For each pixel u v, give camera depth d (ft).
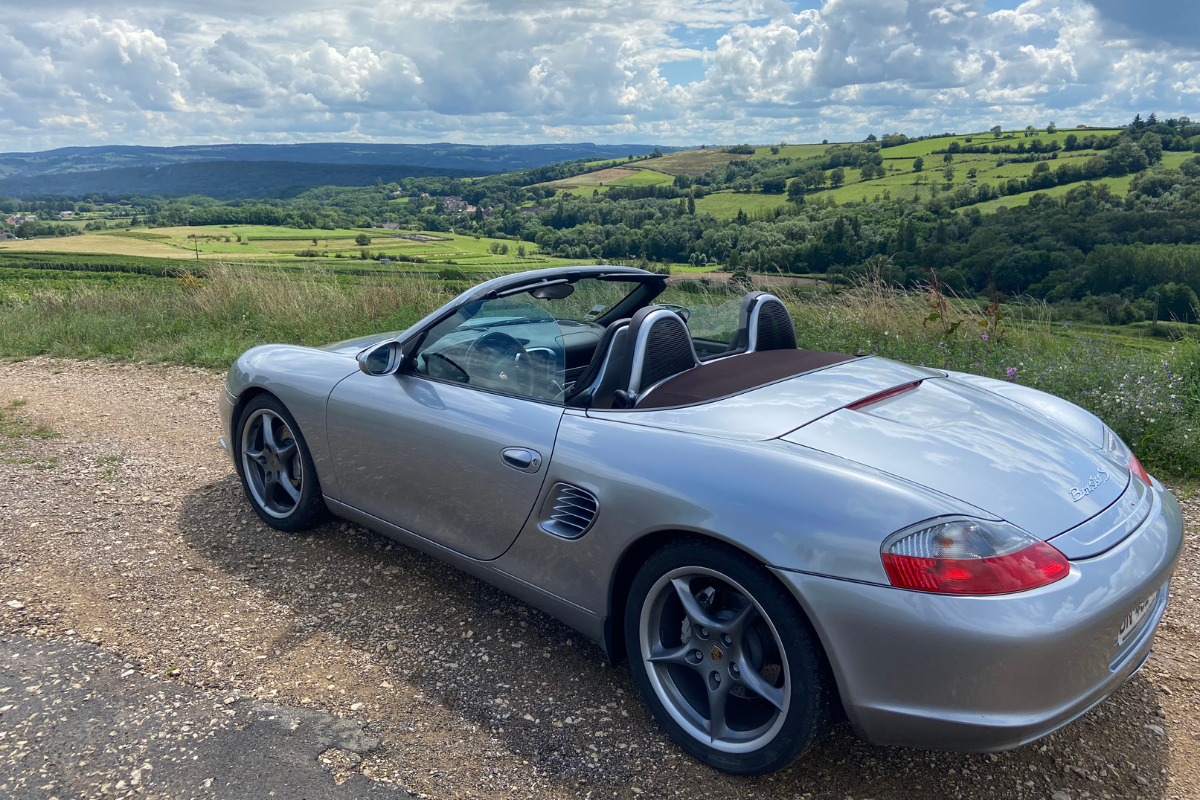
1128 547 6.40
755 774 6.72
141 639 8.82
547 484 7.91
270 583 10.29
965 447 7.04
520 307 9.18
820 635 6.05
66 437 17.04
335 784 6.60
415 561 11.01
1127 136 446.60
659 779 6.86
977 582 5.69
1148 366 17.63
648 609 7.25
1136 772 6.95
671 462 7.04
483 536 8.79
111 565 10.69
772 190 625.41
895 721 5.97
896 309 23.86
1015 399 9.06
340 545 11.46
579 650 8.89
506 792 6.63
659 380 8.34
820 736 6.41
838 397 7.91
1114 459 7.73
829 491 6.26
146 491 13.61
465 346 9.43
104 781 6.53
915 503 6.09
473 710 7.75
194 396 21.26
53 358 27.35
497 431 8.45
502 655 8.73
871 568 5.89
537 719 7.63
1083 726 7.60
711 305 10.48
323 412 10.54
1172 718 7.68
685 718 7.19
